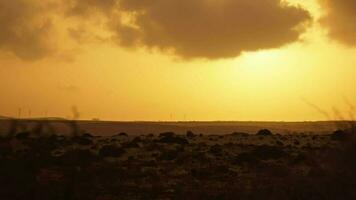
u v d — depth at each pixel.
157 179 20.95
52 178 14.74
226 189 17.89
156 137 43.47
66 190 14.37
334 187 13.76
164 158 27.89
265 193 14.22
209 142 39.72
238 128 112.94
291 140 41.38
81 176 14.77
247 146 33.97
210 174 22.39
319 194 13.85
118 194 17.33
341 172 13.88
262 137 45.38
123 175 20.45
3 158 14.13
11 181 13.94
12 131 14.49
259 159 26.81
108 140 39.25
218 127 117.12
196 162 26.36
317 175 14.34
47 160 14.65
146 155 29.39
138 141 38.03
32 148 14.57
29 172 14.24
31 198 13.93
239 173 22.86
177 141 37.25
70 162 14.87
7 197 13.79
